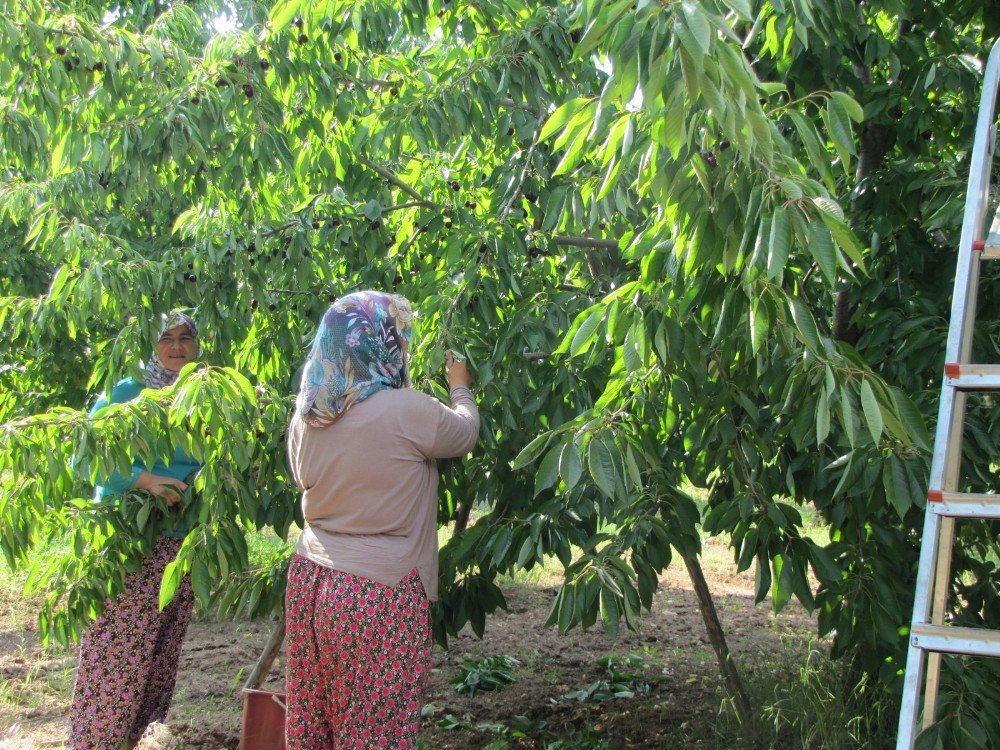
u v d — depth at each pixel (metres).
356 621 2.41
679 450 3.17
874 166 3.57
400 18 3.57
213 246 3.61
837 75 3.29
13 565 2.94
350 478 2.44
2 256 6.25
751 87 1.68
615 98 1.77
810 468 3.14
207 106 3.24
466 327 3.17
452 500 3.56
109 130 3.36
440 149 3.48
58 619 3.29
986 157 2.20
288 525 3.33
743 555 2.71
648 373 2.59
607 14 1.71
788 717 4.00
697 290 2.25
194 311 3.88
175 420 2.75
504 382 3.24
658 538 2.77
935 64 3.27
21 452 2.73
